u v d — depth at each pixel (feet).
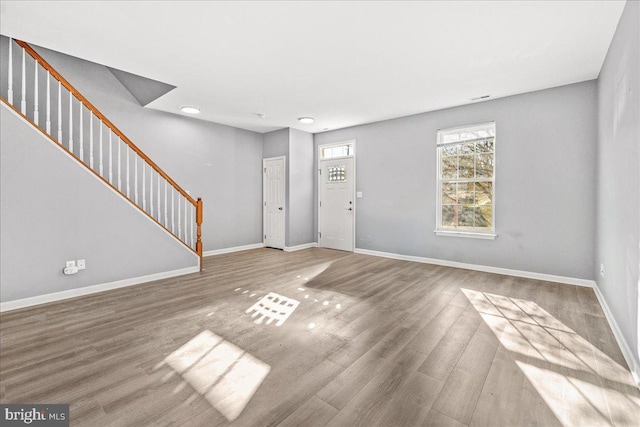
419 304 10.42
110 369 6.45
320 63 11.01
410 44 9.64
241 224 21.33
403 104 15.39
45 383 5.94
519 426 4.89
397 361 6.81
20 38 9.42
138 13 8.09
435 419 5.03
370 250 19.51
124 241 12.54
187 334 8.12
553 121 13.03
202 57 10.59
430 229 16.79
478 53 10.19
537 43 9.51
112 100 15.28
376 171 18.99
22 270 10.10
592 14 8.04
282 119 18.49
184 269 14.56
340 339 7.87
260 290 12.00
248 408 5.28
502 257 14.48
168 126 17.33
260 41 9.49
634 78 6.81
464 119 15.46
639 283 6.21
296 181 21.31
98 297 11.13
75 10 7.94
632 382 6.08
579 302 10.60
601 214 10.95
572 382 6.07
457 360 6.86
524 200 13.78
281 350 7.29
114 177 15.24
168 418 5.02
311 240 22.65
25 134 10.09
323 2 7.63
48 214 10.61
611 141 9.32
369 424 4.91
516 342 7.72
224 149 20.16
